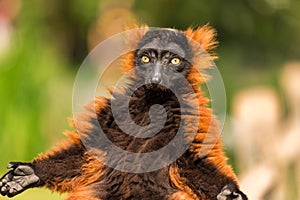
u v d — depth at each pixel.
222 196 18.27
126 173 19.09
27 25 53.69
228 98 45.97
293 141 29.38
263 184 28.83
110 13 63.66
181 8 62.19
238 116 32.16
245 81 52.41
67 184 19.36
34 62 44.75
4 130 43.09
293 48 65.00
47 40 56.94
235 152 31.27
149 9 62.38
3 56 44.47
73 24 64.38
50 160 19.31
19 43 45.25
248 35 63.97
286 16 65.06
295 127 29.72
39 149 43.41
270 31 64.62
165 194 18.92
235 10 63.44
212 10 62.78
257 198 28.66
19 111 43.44
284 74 31.67
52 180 19.30
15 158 43.06
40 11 59.50
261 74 55.38
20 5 56.91
